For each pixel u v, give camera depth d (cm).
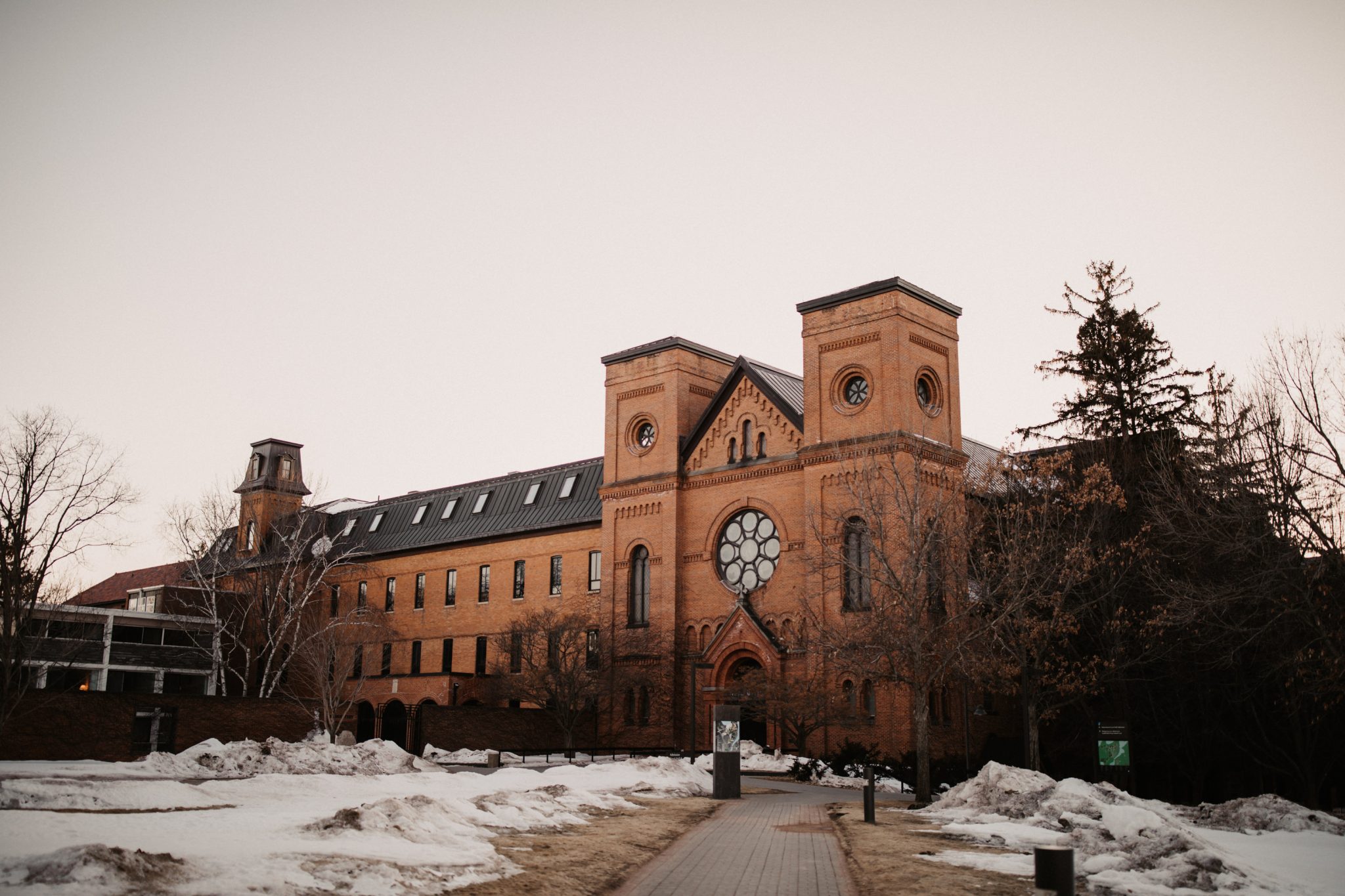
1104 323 4431
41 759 3778
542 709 5419
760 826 2370
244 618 6431
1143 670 3941
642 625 5291
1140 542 3562
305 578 6581
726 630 4812
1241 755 3862
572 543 6006
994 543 3809
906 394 4516
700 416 5459
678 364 5381
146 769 3244
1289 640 3119
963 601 3497
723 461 5141
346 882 1299
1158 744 3847
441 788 2875
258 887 1208
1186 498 3416
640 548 5409
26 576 3772
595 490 6144
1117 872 1650
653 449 5406
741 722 4925
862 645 3406
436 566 6831
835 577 4466
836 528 4059
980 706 4628
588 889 1472
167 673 7281
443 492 7219
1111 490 3600
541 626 5300
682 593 5153
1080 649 3872
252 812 2056
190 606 6744
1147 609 3644
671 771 3453
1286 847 2064
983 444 6312
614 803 2667
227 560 7412
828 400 4700
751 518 4997
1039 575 3591
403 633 6925
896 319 4541
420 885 1343
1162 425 4138
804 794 3378
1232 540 3030
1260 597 2984
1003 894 1453
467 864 1503
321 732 4862
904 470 4344
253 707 4581
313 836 1619
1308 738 3406
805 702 4222
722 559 5078
